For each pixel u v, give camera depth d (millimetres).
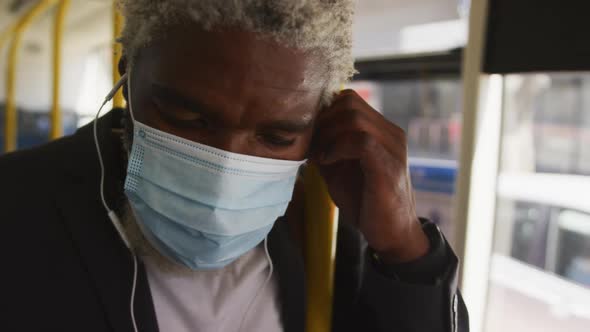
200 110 633
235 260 856
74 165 785
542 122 2697
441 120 3047
